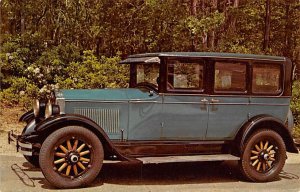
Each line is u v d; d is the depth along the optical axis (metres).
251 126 6.18
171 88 5.96
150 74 6.25
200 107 6.09
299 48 18.23
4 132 9.23
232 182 6.26
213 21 13.77
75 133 5.45
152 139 6.02
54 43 14.77
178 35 14.07
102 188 5.62
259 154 6.32
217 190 5.78
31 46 13.96
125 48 15.56
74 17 14.60
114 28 15.15
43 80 13.02
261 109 6.44
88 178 5.55
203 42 14.56
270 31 19.48
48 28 14.66
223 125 6.24
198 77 6.09
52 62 13.23
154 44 14.34
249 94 6.34
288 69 6.59
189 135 6.14
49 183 5.68
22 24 14.85
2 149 7.72
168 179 6.28
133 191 5.55
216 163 7.41
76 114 5.55
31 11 14.45
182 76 6.01
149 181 6.12
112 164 7.06
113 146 5.65
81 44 15.33
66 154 5.46
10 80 12.77
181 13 14.39
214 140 6.28
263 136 6.31
